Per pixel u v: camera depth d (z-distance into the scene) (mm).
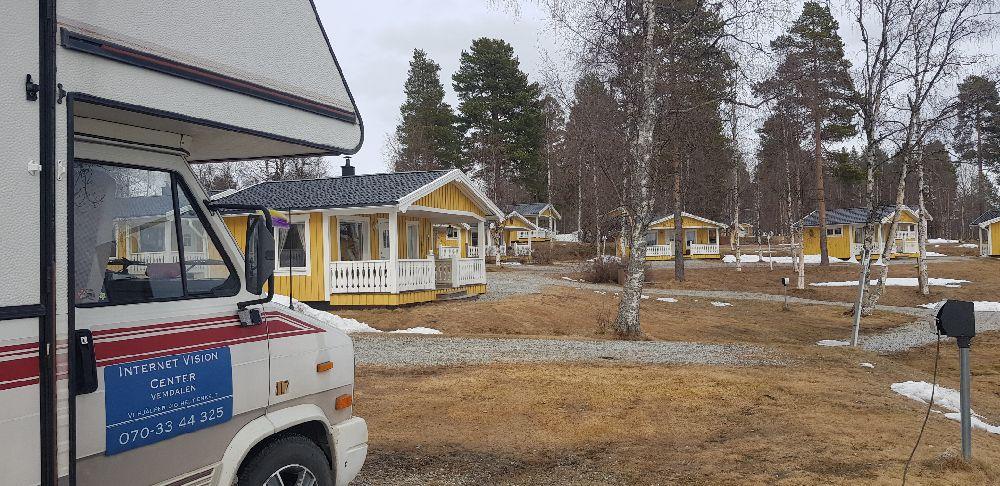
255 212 3666
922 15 21062
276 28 3846
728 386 9625
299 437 3963
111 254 3158
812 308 26734
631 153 17719
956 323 6059
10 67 2457
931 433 7211
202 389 3332
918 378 11523
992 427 8078
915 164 23516
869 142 22641
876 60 21938
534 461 6359
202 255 3574
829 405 8609
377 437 7031
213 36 3414
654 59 15453
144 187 3371
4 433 2441
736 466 6109
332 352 4215
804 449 6590
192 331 3332
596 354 12742
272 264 3613
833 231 49938
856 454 6410
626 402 8602
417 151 56406
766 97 17688
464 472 6023
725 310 26203
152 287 3301
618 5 15664
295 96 3957
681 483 5727
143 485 3076
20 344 2488
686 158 30375
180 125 3371
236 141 3926
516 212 59281
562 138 47438
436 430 7320
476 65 59906
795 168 37406
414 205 20328
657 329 19875
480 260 25016
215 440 3420
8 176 2441
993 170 55312
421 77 61719
